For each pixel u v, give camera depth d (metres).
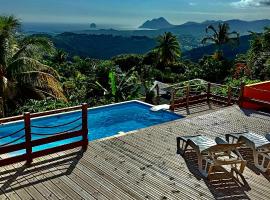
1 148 6.58
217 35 48.44
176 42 51.41
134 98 18.47
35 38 14.88
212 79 37.38
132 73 20.56
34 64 14.10
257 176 6.60
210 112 11.58
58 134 7.33
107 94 18.77
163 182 6.26
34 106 14.17
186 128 9.68
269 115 11.23
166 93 25.19
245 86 12.19
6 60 13.78
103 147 7.95
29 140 6.89
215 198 5.73
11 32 13.79
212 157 6.48
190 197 5.74
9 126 10.99
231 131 9.52
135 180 6.32
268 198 5.77
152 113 12.91
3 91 13.55
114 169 6.77
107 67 24.09
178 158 7.39
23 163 6.95
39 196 5.70
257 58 26.25
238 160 6.47
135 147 8.01
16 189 5.92
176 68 52.12
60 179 6.30
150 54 53.72
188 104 13.05
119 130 11.81
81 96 19.81
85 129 7.84
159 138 8.73
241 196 5.82
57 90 15.15
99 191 5.88
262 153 6.99
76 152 7.60
